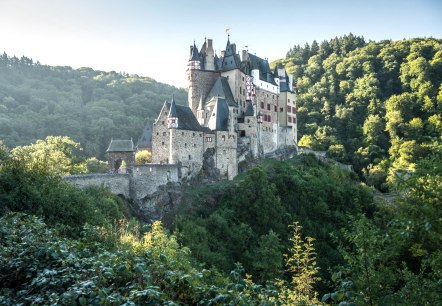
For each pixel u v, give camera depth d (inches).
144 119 6525.6
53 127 5447.8
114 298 436.5
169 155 2704.2
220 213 2512.3
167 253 897.5
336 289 555.5
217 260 1951.3
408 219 507.5
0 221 767.7
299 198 2987.2
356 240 604.1
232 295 474.9
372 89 6176.2
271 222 2527.1
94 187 1962.4
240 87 3486.7
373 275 579.8
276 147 3900.1
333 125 5767.7
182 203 2516.0
